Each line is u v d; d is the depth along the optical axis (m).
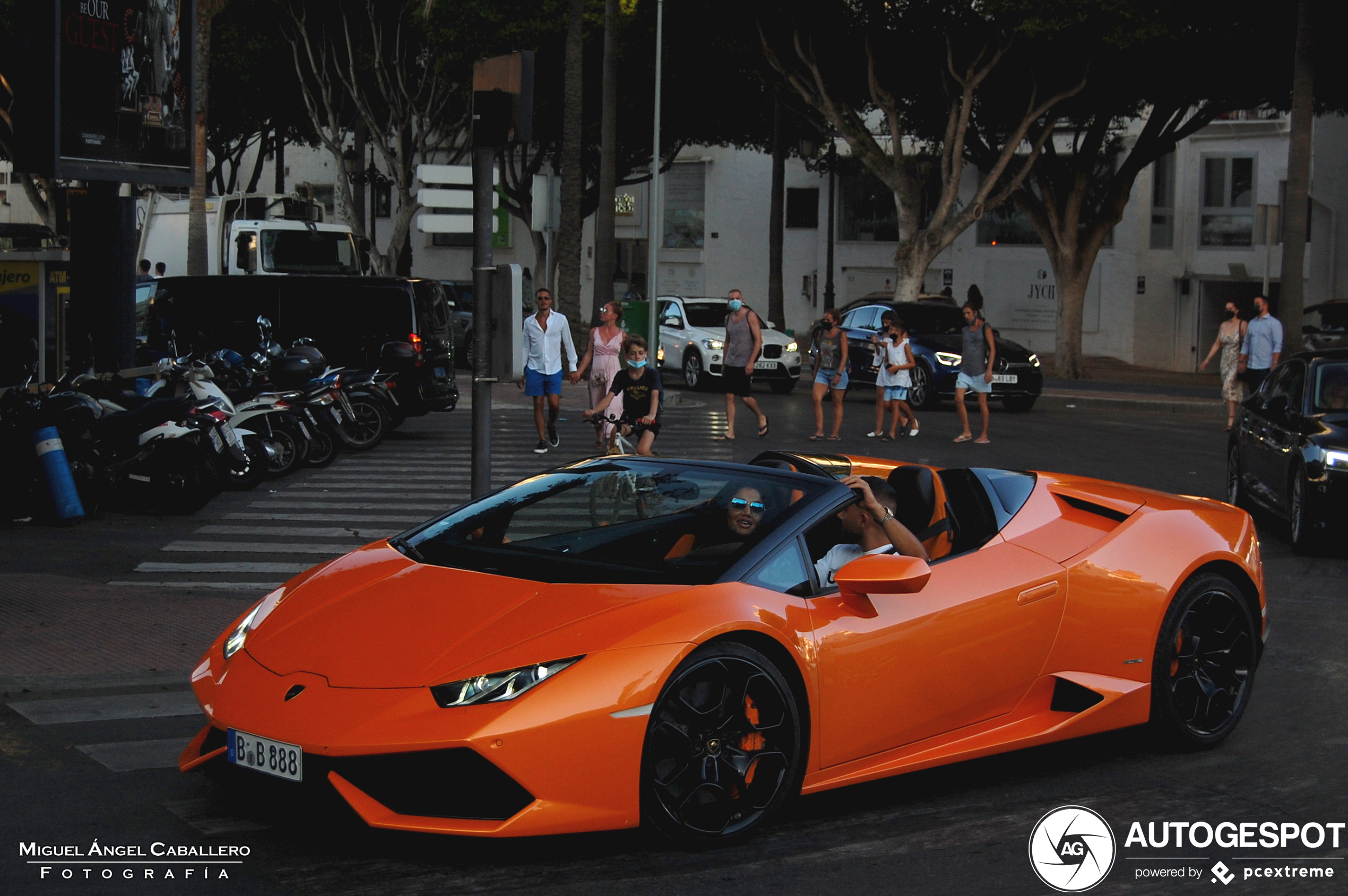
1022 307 40.94
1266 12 24.12
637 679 3.96
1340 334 26.38
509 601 4.31
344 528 10.73
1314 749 5.51
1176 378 34.12
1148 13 23.47
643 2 28.97
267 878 3.92
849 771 4.56
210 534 10.40
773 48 27.77
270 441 13.23
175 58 13.45
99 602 7.69
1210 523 5.67
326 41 33.09
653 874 3.99
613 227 25.12
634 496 5.07
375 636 4.22
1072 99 28.06
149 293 19.12
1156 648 5.30
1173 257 38.28
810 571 4.62
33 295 13.66
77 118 12.08
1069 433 19.02
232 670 4.30
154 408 11.20
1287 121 35.69
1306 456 10.03
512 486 5.47
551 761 3.81
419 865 4.02
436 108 33.22
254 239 23.11
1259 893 4.04
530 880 3.92
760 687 4.27
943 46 26.45
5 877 3.91
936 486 5.28
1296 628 7.82
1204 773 5.19
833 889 3.93
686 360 26.67
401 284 16.41
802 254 44.72
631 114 34.84
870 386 23.89
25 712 5.77
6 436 10.85
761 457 5.75
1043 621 5.02
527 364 15.38
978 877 4.06
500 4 30.58
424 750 3.76
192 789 4.75
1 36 15.34
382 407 15.88
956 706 4.82
